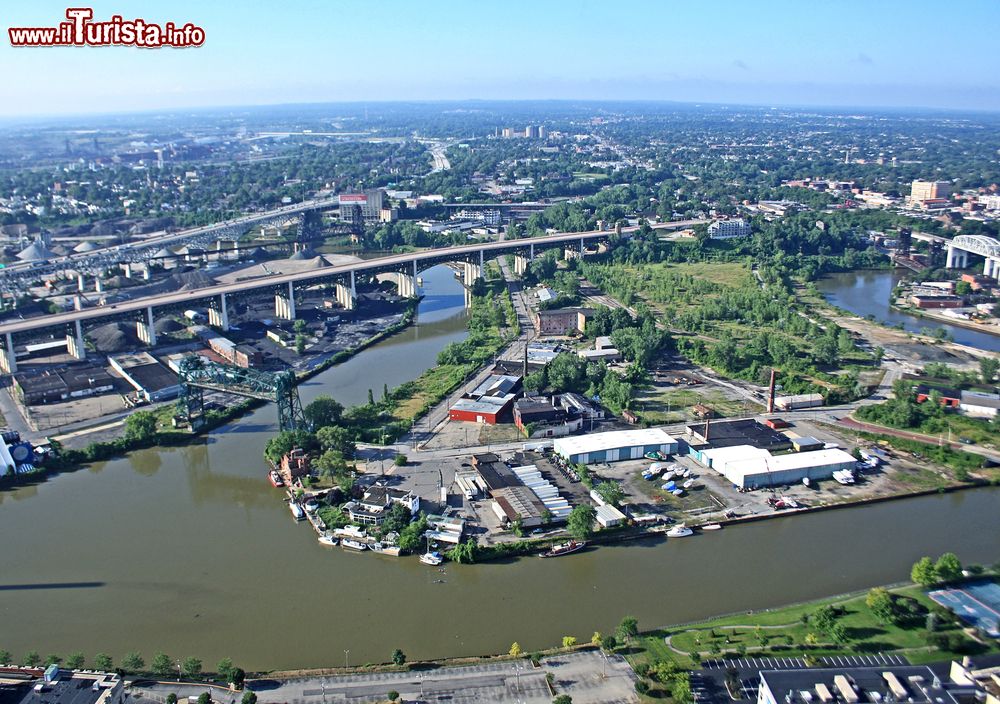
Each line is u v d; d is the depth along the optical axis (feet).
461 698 471.21
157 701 468.75
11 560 631.15
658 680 478.59
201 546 652.48
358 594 583.99
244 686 483.10
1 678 464.65
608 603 569.23
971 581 575.79
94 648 528.22
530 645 524.11
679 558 625.82
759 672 480.64
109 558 634.43
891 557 626.23
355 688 481.05
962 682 453.99
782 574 602.44
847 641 509.76
